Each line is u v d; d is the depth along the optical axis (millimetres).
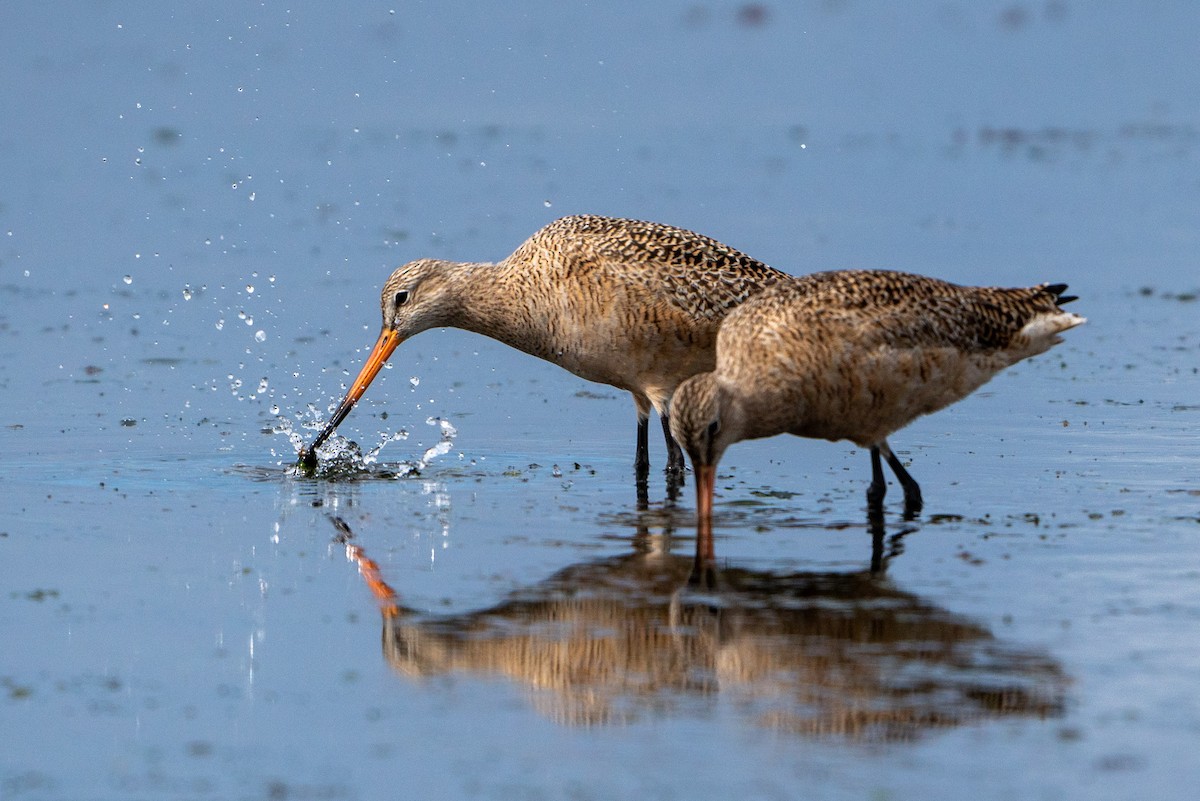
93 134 32688
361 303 21859
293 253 24328
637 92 38219
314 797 8328
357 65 39781
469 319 16250
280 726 9180
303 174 29734
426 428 16891
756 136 33656
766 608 10969
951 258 23531
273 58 40000
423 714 9359
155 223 26000
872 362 12938
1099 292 22125
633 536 12906
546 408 17797
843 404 13070
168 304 21625
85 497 14031
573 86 38531
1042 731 8969
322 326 20828
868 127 34719
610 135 33625
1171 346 19719
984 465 14977
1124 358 19234
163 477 14789
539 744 8930
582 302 15406
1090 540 12469
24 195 27750
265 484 14641
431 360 19859
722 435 12695
